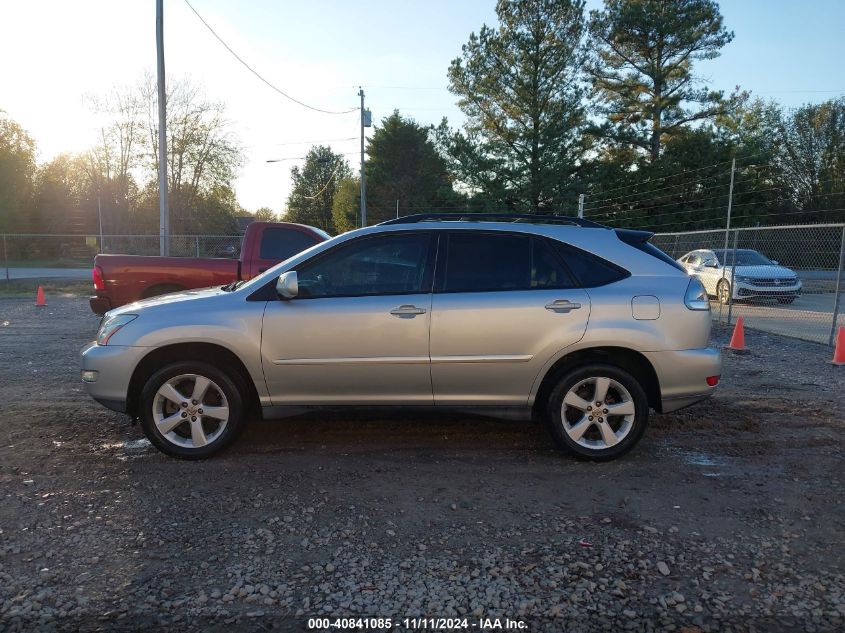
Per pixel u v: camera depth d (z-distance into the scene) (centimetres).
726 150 4100
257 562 330
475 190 4178
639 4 4066
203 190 4806
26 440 520
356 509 393
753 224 4088
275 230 880
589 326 457
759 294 1566
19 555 335
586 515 387
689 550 344
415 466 468
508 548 346
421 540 354
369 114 3522
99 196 4869
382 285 473
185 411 472
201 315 466
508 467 467
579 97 3903
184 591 304
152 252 2462
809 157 4912
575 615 287
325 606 293
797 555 339
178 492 418
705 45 4147
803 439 534
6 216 5469
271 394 471
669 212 4212
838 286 970
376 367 463
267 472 454
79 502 401
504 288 469
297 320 463
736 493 421
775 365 845
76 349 936
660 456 491
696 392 471
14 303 1655
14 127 5628
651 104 4238
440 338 460
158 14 1688
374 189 5594
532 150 3950
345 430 553
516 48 3841
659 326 461
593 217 4169
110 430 547
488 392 470
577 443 470
